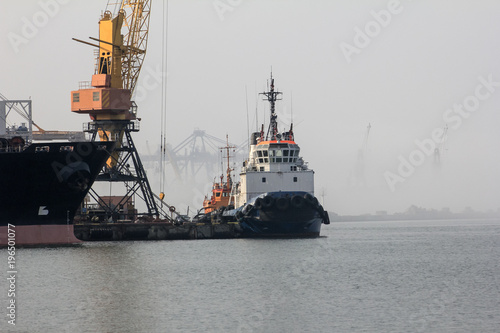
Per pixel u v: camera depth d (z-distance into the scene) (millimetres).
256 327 151750
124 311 167500
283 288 199875
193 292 192625
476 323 155125
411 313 165000
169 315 162750
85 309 169625
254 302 178000
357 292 193250
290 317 160875
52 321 157500
